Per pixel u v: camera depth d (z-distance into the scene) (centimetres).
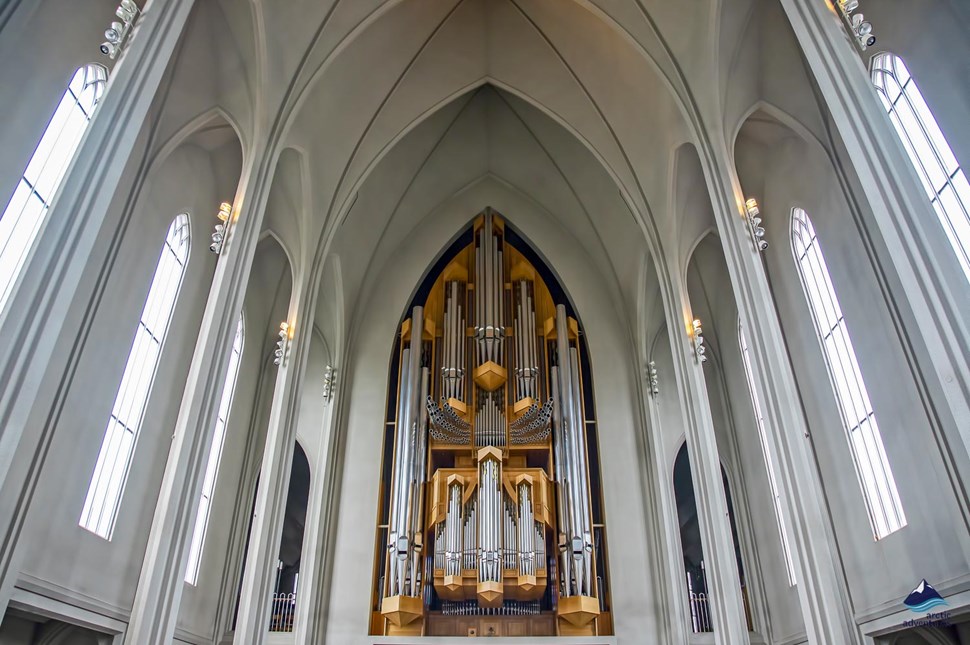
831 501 1343
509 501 1689
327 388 1886
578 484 1733
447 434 1852
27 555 934
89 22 1052
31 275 663
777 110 1328
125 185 1169
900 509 1116
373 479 1822
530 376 1914
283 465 1395
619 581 1689
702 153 1277
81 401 1065
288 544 1866
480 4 1686
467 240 2234
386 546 1753
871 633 1200
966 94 938
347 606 1664
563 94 1767
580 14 1575
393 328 2048
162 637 907
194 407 1020
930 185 1030
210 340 1073
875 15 1132
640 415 1900
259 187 1245
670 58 1352
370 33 1548
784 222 1497
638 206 1678
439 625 1672
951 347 652
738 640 1163
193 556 1509
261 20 1243
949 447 978
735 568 1220
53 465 992
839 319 1297
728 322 1847
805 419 1438
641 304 1970
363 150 1730
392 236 2120
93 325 1093
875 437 1185
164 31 845
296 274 1577
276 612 1723
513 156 2127
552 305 2100
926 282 684
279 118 1320
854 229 1215
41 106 965
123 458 1209
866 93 789
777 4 1228
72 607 1032
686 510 1880
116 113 773
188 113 1290
